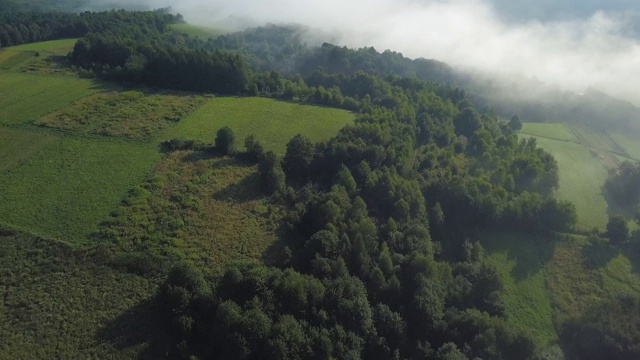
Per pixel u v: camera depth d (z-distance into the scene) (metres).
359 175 86.56
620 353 66.44
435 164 102.12
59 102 101.94
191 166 84.88
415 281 67.19
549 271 82.69
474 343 62.06
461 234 87.44
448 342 62.66
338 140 94.06
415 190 86.06
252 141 90.25
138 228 67.44
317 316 56.72
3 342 49.69
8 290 55.66
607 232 90.81
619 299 76.00
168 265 61.69
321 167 90.12
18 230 63.78
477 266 76.56
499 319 65.50
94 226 66.56
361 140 93.19
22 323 52.03
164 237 66.56
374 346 59.00
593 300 77.44
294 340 51.78
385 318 61.66
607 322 70.38
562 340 70.50
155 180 78.88
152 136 92.62
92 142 88.00
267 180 81.44
